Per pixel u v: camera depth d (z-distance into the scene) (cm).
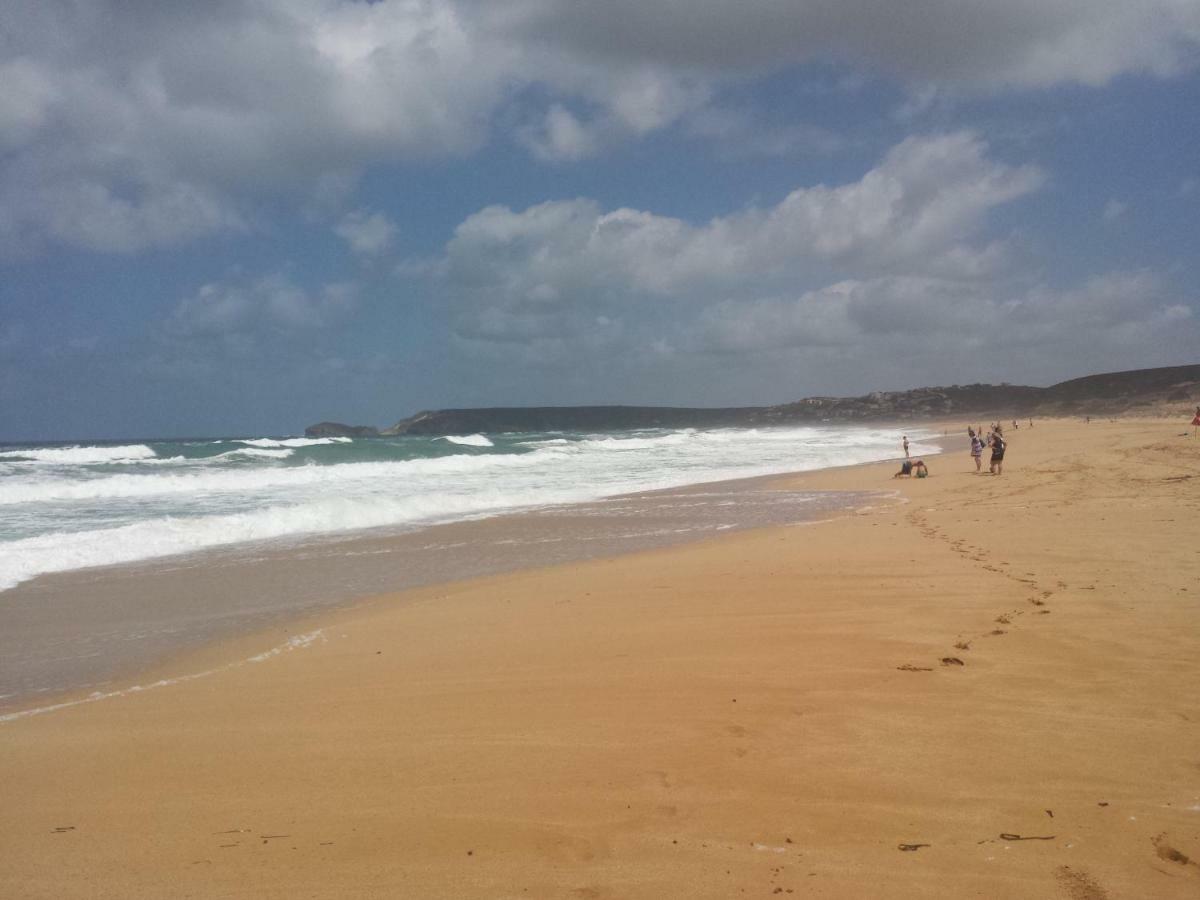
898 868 335
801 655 665
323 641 846
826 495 2284
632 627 805
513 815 397
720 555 1266
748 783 421
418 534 1683
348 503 1894
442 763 470
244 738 539
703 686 594
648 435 10175
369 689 643
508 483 2811
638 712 542
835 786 413
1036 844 351
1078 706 516
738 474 3162
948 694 550
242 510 2044
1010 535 1222
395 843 374
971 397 16462
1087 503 1530
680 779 429
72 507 2111
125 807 433
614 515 1947
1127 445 3189
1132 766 425
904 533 1372
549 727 522
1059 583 873
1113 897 311
